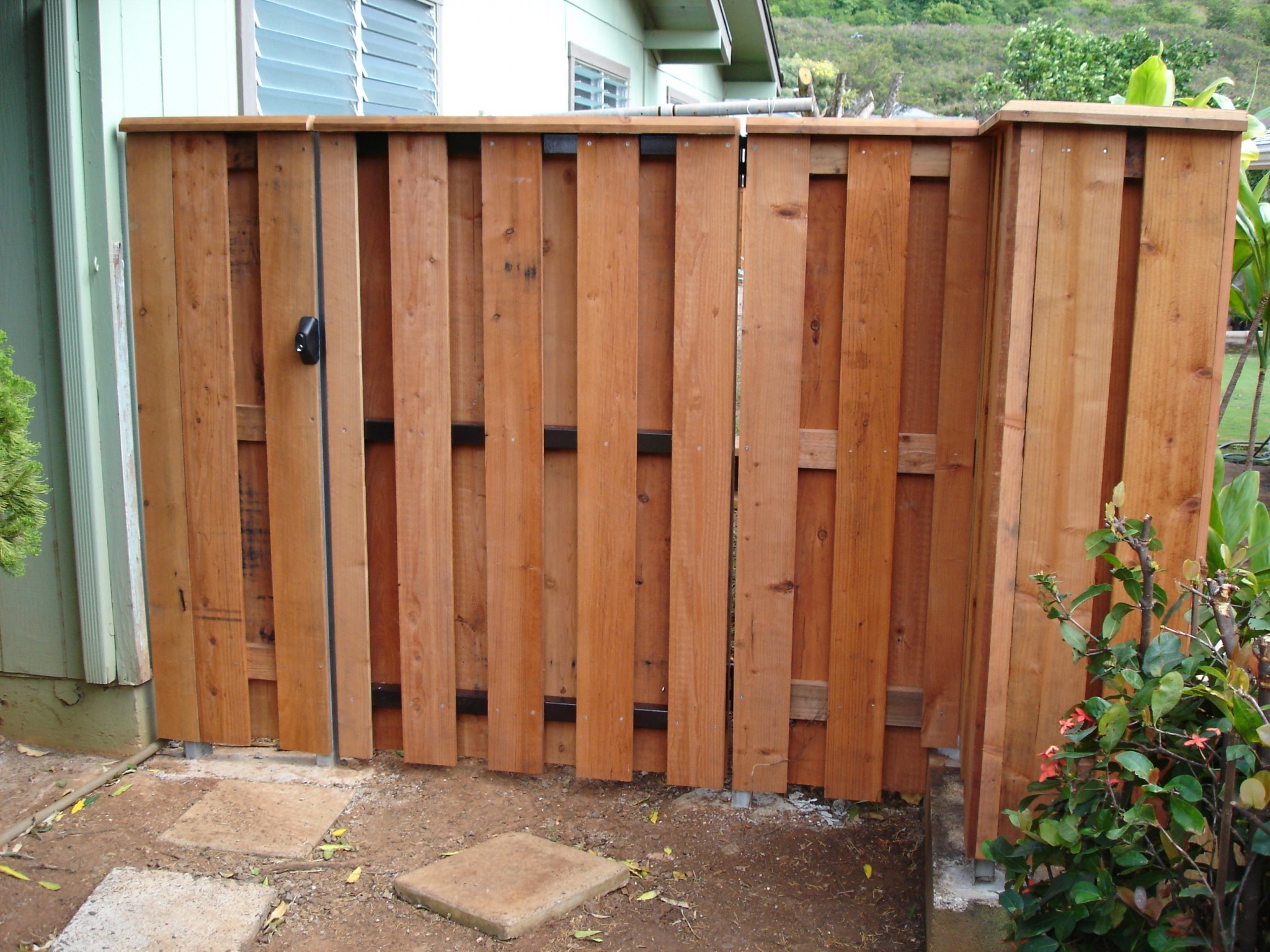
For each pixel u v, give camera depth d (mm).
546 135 3215
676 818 3402
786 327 3150
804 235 3105
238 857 3162
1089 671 2361
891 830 3348
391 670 3666
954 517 3154
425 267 3344
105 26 3355
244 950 2725
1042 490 2646
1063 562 2662
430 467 3443
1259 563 2957
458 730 3627
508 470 3393
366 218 3426
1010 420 2633
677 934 2832
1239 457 6914
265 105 4500
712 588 3322
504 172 3244
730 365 3193
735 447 3578
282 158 3352
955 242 3039
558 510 3441
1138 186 2615
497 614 3480
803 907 2961
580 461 3334
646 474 3359
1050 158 2562
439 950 2746
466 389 3436
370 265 3447
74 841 3234
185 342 3500
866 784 3332
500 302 3311
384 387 3504
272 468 3514
